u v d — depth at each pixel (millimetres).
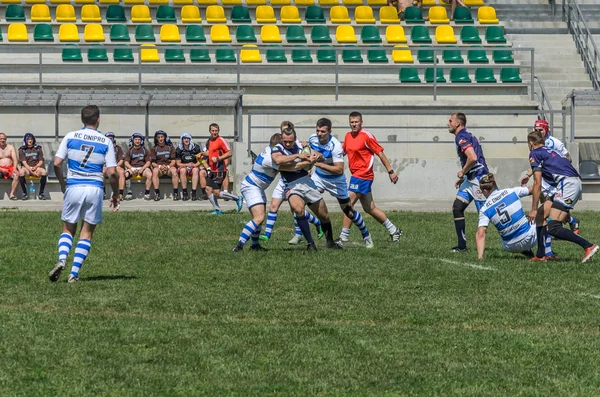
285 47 67000
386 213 45781
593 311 20562
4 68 67562
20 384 14922
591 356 16844
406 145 62250
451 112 58906
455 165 57438
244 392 14633
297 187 30203
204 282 24172
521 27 78438
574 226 34906
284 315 20078
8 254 29547
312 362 16312
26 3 77312
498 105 63219
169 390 14703
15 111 60781
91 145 24250
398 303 21328
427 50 72062
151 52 71375
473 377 15484
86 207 24328
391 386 14977
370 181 33125
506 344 17609
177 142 60531
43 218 41406
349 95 66812
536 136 28844
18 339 17750
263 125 61906
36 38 72625
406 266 26922
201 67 68125
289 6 77500
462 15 78688
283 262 27625
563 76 72125
